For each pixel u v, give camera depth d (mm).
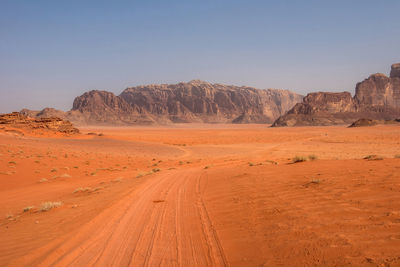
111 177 27641
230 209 9484
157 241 7176
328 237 5590
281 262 5059
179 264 5715
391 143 74875
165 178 20312
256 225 7367
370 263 4277
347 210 7039
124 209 10938
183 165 38469
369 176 10539
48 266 5898
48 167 35312
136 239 7430
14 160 36938
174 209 10477
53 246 7078
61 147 67125
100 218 9656
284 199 9367
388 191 8062
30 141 76500
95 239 7586
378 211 6539
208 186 15055
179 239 7188
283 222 7117
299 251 5293
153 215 9797
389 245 4742
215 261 5664
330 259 4719
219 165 32750
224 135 177250
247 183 13641
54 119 123625
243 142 112812
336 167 14398
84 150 64375
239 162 35688
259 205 9219
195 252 6250
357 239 5230
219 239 6875
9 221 11844
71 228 8625
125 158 51250
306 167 16062
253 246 6055
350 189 9055
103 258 6305
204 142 117438
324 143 84312
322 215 7012
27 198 19328
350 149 61125
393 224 5598
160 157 57062
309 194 9430
